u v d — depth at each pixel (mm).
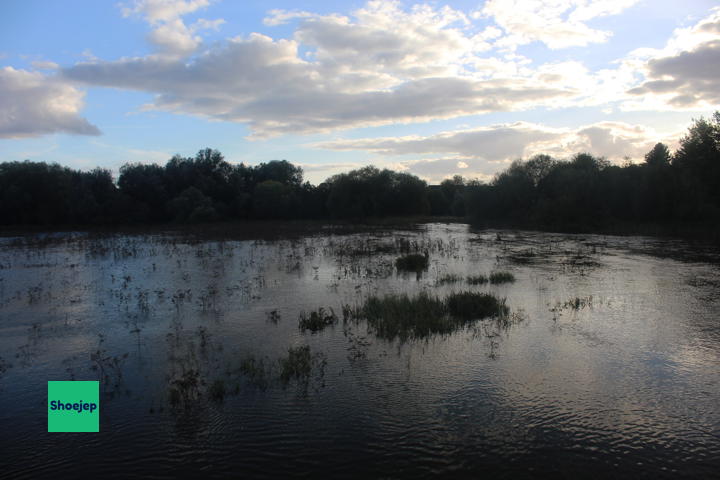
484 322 15633
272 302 18734
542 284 21875
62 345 13797
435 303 16984
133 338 14352
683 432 8961
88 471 7863
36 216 72625
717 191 54156
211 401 10070
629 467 7914
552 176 72062
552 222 60500
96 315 17094
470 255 33031
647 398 10266
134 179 86062
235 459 8117
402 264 27281
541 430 9008
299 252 35250
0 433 9070
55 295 20625
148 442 8641
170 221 86062
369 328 14883
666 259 30203
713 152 53188
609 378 11219
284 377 11023
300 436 8773
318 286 21891
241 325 15531
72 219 75375
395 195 88562
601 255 32531
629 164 68438
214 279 24125
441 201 118500
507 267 27234
